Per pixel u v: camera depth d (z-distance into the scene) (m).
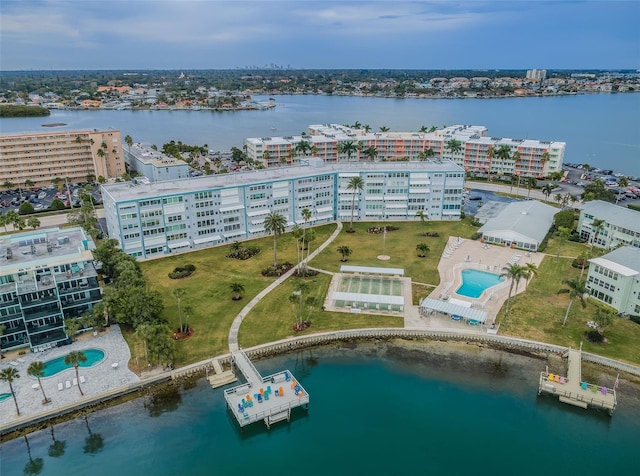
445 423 82.50
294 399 85.31
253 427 82.00
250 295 120.56
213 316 110.75
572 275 131.88
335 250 150.62
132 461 74.56
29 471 72.38
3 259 102.56
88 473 72.25
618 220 146.75
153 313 103.56
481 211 180.25
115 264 119.88
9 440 77.94
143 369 92.50
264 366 96.56
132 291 103.06
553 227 170.38
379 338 106.19
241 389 86.62
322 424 82.81
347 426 82.38
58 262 101.62
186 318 107.38
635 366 93.75
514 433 80.31
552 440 78.75
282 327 107.12
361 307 115.88
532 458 75.25
